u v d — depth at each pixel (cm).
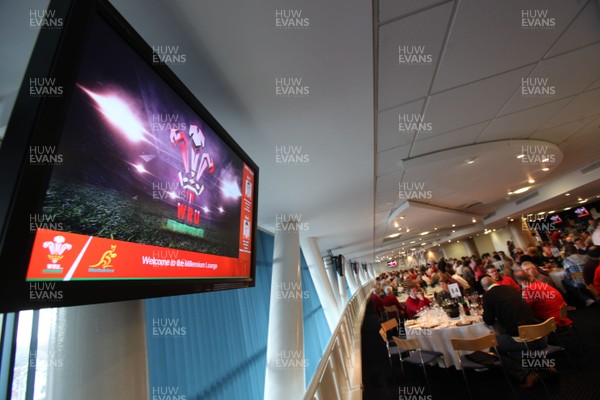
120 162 76
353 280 1507
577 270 563
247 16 115
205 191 123
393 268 3422
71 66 59
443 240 1709
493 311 323
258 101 168
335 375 259
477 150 352
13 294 44
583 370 301
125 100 81
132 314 87
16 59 101
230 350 273
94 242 64
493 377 333
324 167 274
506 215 980
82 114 65
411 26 160
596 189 794
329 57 146
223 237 135
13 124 52
